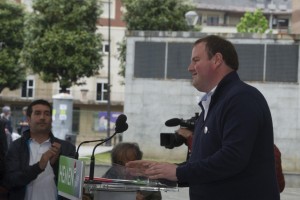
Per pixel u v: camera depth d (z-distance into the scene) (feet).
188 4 137.39
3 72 151.02
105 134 128.36
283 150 71.46
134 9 136.46
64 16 140.46
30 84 177.27
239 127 11.78
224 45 12.75
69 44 139.33
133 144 19.06
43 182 18.13
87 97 179.73
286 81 71.67
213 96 12.63
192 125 16.57
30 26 141.79
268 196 12.11
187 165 12.04
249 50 72.28
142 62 75.56
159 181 12.94
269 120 12.22
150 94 75.25
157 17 135.13
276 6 261.44
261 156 12.09
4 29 150.10
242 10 248.52
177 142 16.60
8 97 174.19
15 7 152.56
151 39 75.36
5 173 18.10
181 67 74.84
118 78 184.24
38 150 18.43
